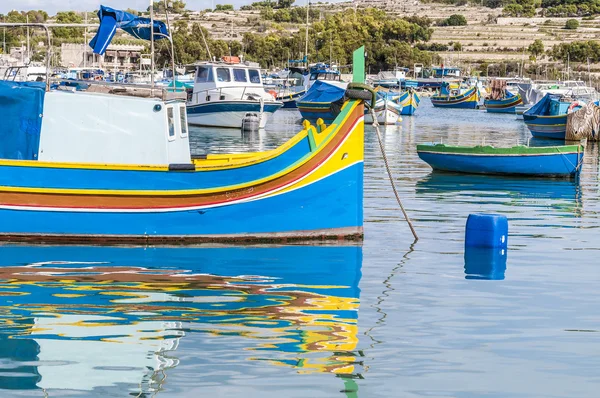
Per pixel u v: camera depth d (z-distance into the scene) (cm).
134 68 7831
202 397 1196
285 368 1312
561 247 2339
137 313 1570
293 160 2203
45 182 2098
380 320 1576
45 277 1816
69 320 1516
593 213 3014
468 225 2317
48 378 1251
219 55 16575
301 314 1595
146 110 2178
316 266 1997
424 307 1677
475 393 1241
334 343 1435
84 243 2141
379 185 3675
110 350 1370
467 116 11000
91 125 2164
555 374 1326
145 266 1939
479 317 1620
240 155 2467
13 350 1359
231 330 1485
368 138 6638
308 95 7944
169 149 2216
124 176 2128
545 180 4028
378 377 1288
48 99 2144
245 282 1822
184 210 2159
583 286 1886
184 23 16388
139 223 2150
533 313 1658
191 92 7125
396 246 2284
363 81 2264
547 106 7375
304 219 2231
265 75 14238
